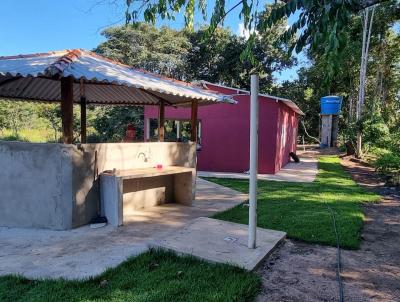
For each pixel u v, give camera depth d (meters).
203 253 4.15
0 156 5.43
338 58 2.68
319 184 10.37
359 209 6.93
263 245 4.50
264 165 13.20
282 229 5.40
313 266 4.11
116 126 24.70
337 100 25.09
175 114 15.07
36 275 3.61
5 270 3.75
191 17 4.64
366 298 3.38
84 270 3.74
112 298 3.13
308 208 6.88
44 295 3.17
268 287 3.54
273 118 13.16
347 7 2.36
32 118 26.30
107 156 5.97
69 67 5.00
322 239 4.98
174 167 7.06
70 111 5.23
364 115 18.78
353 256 4.50
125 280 3.49
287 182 10.79
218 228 5.23
